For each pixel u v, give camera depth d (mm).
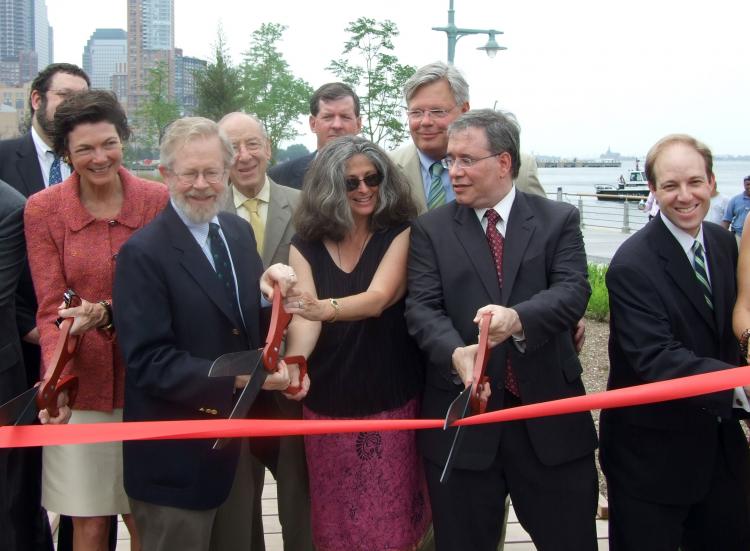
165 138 2613
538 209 2879
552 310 2611
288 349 2900
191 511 2596
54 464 3041
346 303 2766
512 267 2781
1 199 2910
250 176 3680
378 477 2949
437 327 2711
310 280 2969
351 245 2994
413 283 2879
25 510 3086
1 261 2883
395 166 2979
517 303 2771
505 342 2754
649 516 2865
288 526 3326
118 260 2576
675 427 2793
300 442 3262
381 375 2953
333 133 4668
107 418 3023
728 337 2859
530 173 3861
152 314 2521
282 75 28797
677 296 2793
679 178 2705
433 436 2861
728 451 2877
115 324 2566
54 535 4078
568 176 134250
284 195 3816
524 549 3906
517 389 2775
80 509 3020
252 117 3742
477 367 2383
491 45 13742
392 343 2971
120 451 3051
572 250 2826
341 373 2949
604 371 7547
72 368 2949
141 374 2498
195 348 2607
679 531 2891
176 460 2572
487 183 2777
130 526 3373
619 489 2934
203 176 2562
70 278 2898
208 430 2326
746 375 2420
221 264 2723
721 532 2918
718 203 12359
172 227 2627
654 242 2832
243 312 2748
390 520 2961
